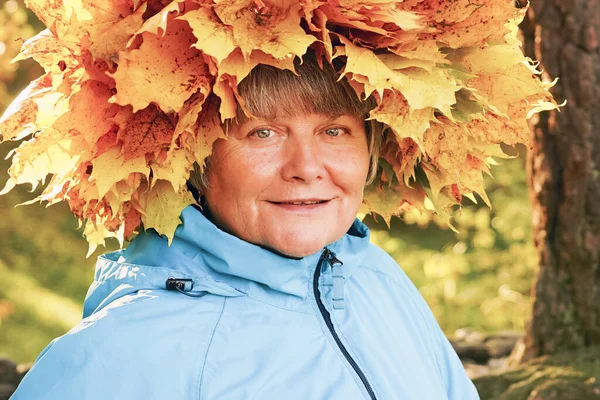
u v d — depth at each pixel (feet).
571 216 10.34
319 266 5.30
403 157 5.49
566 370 9.86
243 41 4.44
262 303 5.03
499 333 14.87
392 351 5.52
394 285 6.04
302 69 4.83
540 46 10.23
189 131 4.67
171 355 4.63
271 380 4.80
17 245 30.19
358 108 5.03
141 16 4.55
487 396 9.90
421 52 4.80
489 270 24.31
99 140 4.75
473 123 5.45
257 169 4.93
